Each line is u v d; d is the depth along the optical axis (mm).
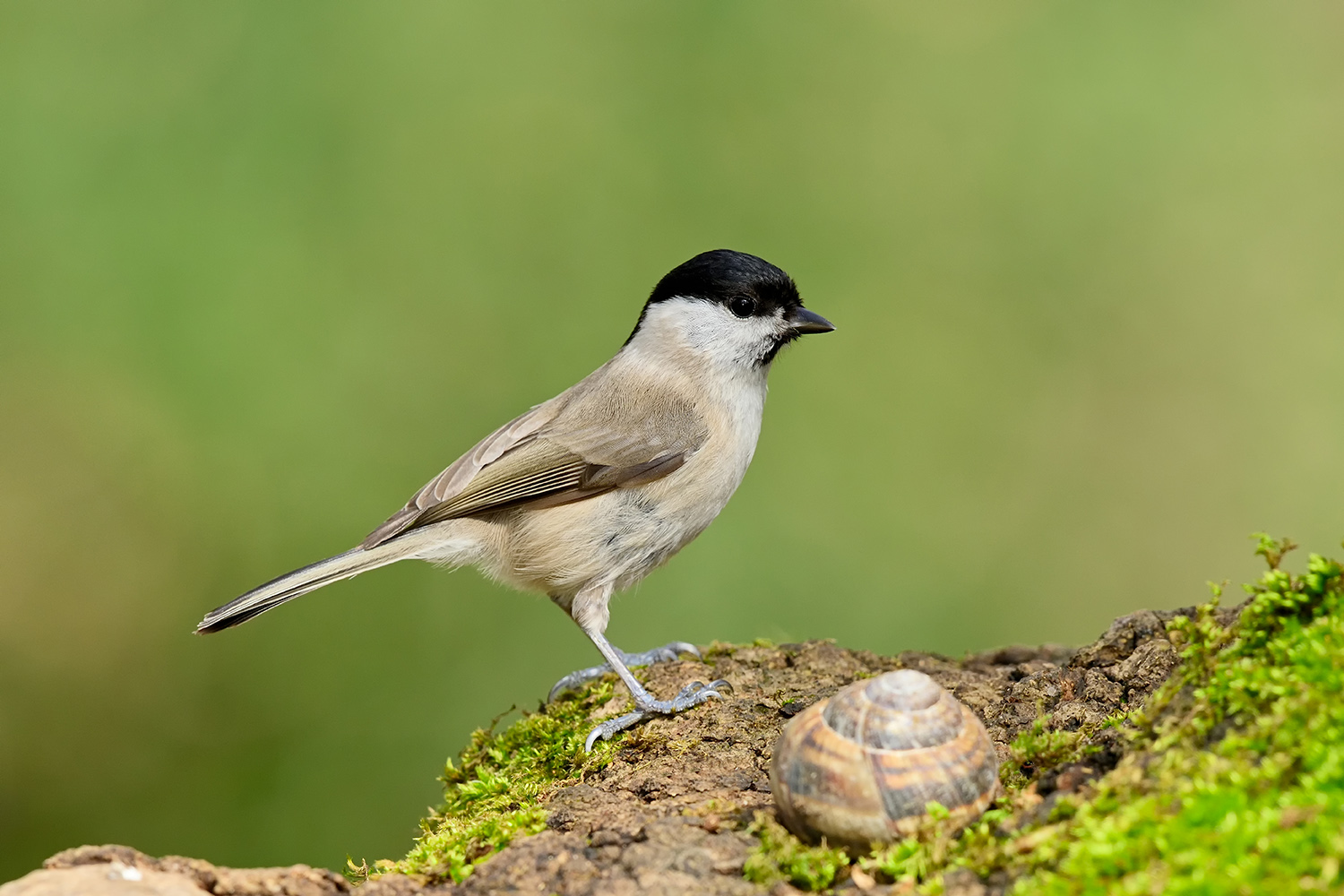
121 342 12328
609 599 7367
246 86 13508
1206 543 13086
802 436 13492
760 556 12617
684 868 4125
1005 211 14680
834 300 14148
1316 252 14562
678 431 7305
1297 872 3271
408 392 12828
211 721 11516
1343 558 12852
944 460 13492
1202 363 14016
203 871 4156
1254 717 3949
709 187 14523
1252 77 15422
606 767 5746
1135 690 5215
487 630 11922
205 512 12039
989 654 7027
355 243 13375
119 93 13125
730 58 15102
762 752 5500
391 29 14234
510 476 7223
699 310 7594
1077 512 13461
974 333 14148
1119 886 3451
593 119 14547
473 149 14141
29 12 13078
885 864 3973
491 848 4746
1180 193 14805
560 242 13914
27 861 11008
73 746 11398
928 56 15523
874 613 12398
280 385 12516
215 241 12812
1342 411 13820
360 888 4441
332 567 7094
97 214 12625
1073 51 15562
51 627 11695
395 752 11305
